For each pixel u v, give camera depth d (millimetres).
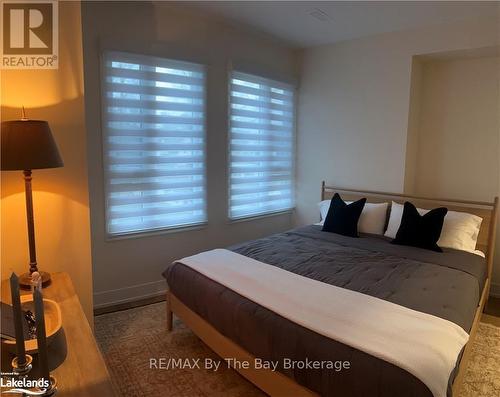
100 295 3119
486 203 3186
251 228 4211
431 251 2898
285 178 4535
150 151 3221
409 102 3559
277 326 1780
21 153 1498
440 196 3795
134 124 3098
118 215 3123
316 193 4430
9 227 1865
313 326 1700
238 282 2213
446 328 1687
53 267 2002
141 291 3342
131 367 2293
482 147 3514
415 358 1451
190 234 3629
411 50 3490
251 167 4098
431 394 1344
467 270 2535
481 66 3461
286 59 4320
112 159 3023
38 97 1876
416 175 3926
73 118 1974
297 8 3076
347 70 3979
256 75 3938
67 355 1216
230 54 3686
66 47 1921
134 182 3166
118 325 2832
